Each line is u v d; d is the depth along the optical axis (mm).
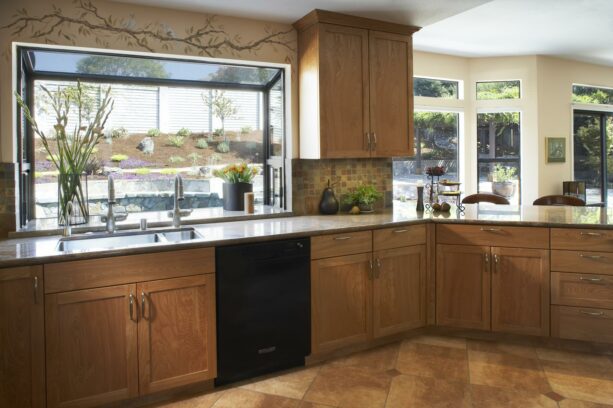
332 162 3816
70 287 2283
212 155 3672
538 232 3172
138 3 3037
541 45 5574
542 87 6117
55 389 2285
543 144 6180
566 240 3115
